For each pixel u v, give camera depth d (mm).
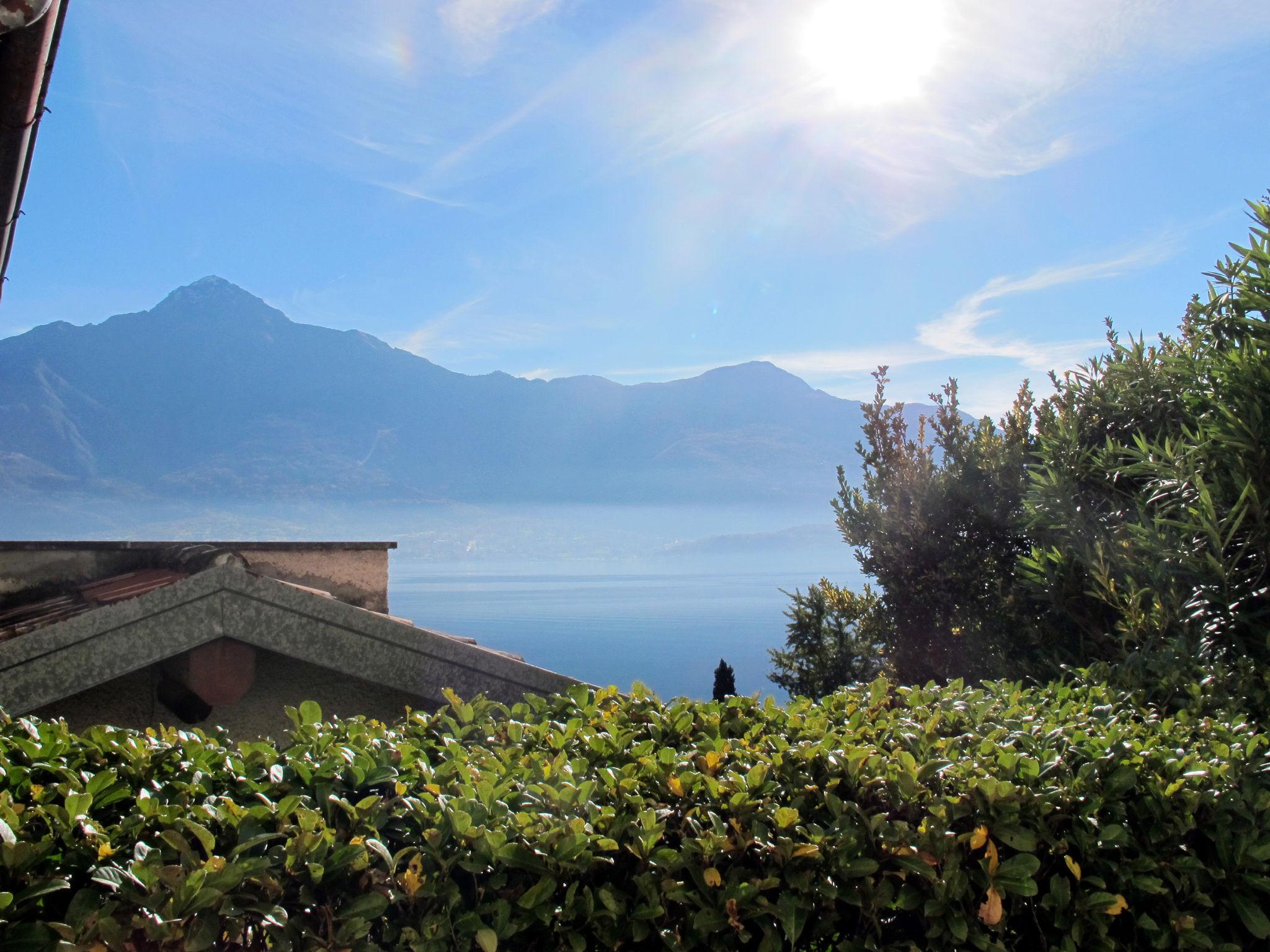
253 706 4262
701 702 3922
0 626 4887
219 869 2023
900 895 2555
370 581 6668
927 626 9648
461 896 2268
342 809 2445
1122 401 7074
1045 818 2809
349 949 2082
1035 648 7133
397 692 4445
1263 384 4965
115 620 3773
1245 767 3137
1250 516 4871
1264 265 5137
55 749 2611
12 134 3945
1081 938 2676
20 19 3012
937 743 3221
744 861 2570
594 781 2666
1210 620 4770
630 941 2410
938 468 9766
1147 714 3869
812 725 3561
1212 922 2848
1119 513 6047
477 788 2502
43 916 2029
